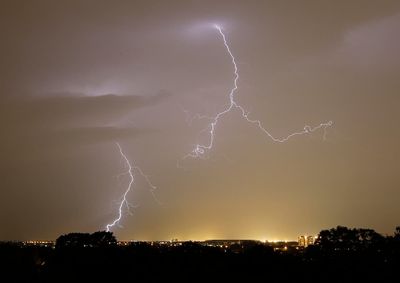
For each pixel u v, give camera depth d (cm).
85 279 3916
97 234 5016
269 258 4059
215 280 3788
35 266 4269
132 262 4188
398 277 3584
